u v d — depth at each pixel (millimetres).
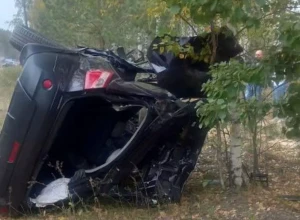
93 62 5945
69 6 16062
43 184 6070
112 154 6176
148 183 6172
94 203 6176
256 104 4613
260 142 7328
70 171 6559
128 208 6199
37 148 5773
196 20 5078
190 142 6309
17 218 6016
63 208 6031
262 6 4629
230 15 4812
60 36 16078
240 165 6695
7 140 5797
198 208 6125
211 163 7734
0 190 5883
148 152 6262
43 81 5727
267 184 6812
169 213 6039
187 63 6328
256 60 5020
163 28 6258
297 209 6035
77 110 6398
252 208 6090
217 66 5055
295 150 8500
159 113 5816
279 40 4477
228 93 4648
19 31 6926
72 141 6586
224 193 6594
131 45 14164
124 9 13586
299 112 4617
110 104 6316
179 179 6277
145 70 6715
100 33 15148
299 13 4539
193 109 5945
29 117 5727
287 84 4680
